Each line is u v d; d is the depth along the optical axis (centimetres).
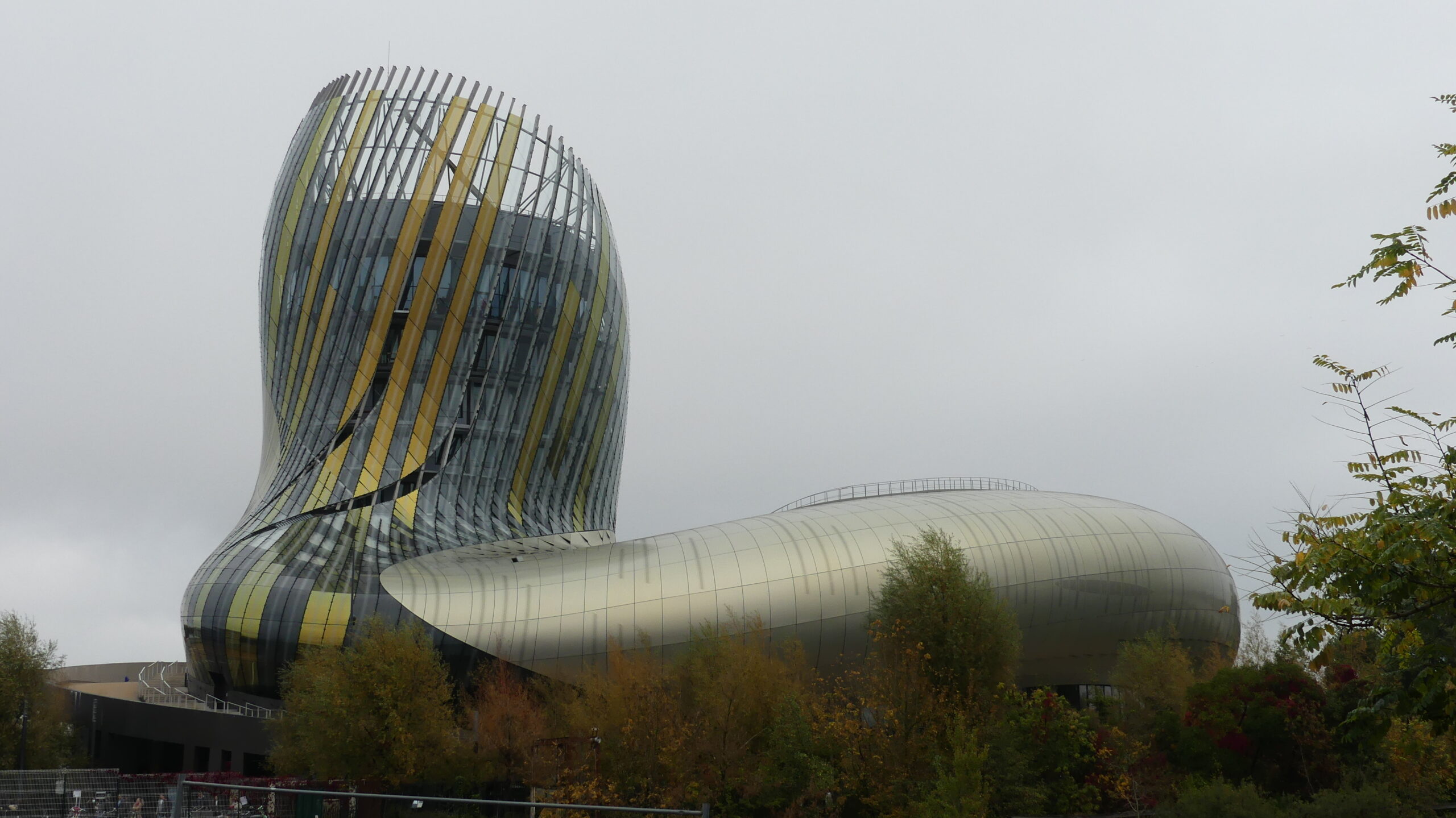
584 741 3847
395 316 7006
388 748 4031
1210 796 3294
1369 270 1348
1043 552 5928
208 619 6009
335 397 6988
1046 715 3925
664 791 3488
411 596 5422
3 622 6009
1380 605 1373
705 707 3675
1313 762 3697
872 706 3694
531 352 7356
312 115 7738
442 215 7075
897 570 4378
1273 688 3878
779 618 5397
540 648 5281
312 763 4181
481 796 4234
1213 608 6494
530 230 7381
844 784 3481
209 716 5897
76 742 6750
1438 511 1305
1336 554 1358
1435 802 3538
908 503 6269
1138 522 6431
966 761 3030
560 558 5809
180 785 2398
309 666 4678
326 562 6219
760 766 3491
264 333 7619
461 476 7000
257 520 6800
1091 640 6006
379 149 7212
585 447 7888
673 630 5328
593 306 7812
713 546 5712
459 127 7275
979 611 4034
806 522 5925
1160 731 4022
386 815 3928
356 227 7062
